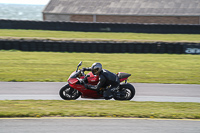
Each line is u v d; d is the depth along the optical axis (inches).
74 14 5423.2
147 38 3742.6
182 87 1592.0
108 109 1040.2
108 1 5792.3
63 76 1834.4
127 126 872.3
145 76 1881.2
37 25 4279.0
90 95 1247.5
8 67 2108.8
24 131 814.5
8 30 4106.8
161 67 2235.5
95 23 4301.2
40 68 2097.7
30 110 998.4
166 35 4077.3
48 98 1296.8
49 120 904.3
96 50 2925.7
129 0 5812.0
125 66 2236.7
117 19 5359.3
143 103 1178.0
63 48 2908.5
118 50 2942.9
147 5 5541.3
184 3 5521.7
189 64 2389.3
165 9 5349.4
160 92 1465.3
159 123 907.4
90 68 1264.8
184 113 1013.2
